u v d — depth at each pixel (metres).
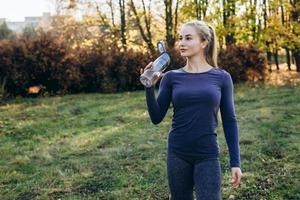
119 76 18.17
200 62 3.42
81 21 25.22
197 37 3.39
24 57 17.12
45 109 13.03
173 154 3.34
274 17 21.17
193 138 3.26
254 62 19.69
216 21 20.45
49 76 17.61
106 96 16.14
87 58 18.06
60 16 25.56
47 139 9.21
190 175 3.34
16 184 6.40
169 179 3.38
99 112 12.25
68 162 7.37
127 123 10.59
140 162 7.17
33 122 10.95
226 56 19.38
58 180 6.48
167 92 3.42
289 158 7.13
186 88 3.30
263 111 11.27
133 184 6.21
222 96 3.38
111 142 8.69
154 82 3.29
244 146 7.90
